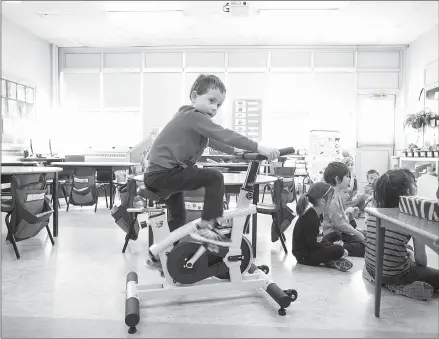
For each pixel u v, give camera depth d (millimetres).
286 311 1940
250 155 1870
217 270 1981
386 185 2123
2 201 3176
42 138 8984
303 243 2803
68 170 6168
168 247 1951
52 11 7238
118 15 7406
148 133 9578
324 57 9375
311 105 9383
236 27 8102
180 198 2014
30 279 2471
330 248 2688
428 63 7973
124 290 2268
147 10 7184
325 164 8312
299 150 9000
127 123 9641
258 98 9438
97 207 5996
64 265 2809
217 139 1706
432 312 1923
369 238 2342
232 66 9484
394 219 1576
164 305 2023
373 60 9305
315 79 9359
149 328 1744
